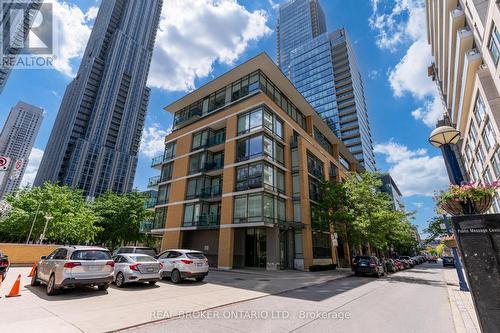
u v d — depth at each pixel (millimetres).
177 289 10672
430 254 100875
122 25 125125
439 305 8859
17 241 32875
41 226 27375
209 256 23906
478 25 19953
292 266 22484
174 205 27484
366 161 79750
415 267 38000
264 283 13188
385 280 16875
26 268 16141
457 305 8633
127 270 10641
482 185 5613
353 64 97375
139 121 119062
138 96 120688
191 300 8539
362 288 12727
